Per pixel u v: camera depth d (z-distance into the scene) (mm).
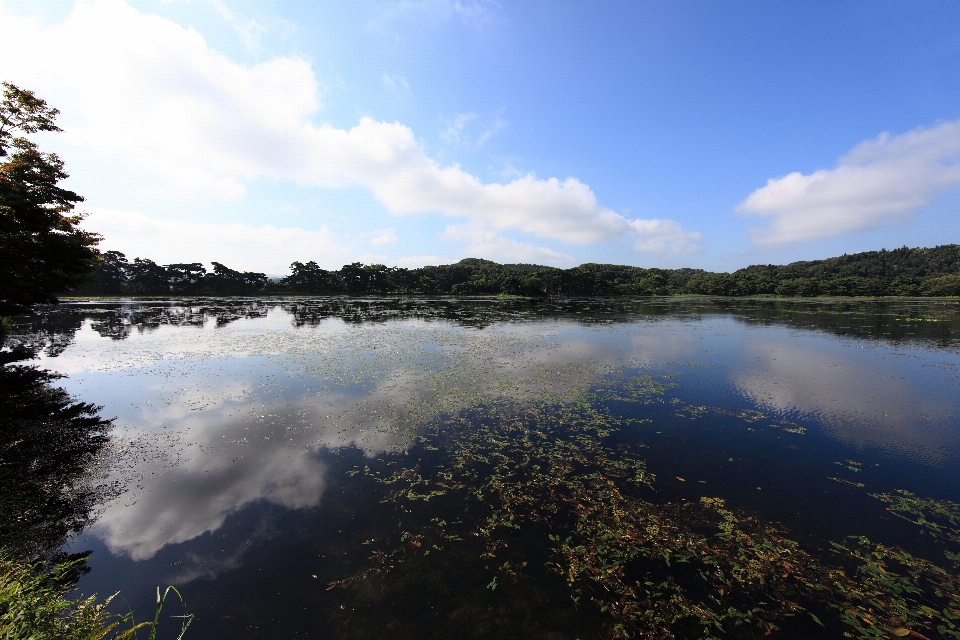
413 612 4277
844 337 23438
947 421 9914
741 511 6090
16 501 6047
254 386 13000
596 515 5996
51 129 13805
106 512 5969
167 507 6125
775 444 8578
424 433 9164
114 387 12797
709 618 4199
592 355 18281
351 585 4637
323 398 11727
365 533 5566
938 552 5180
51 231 14594
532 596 4500
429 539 5449
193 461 7676
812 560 5043
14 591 3432
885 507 6195
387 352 18953
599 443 8633
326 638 3951
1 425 9328
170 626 4059
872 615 4219
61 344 20688
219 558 5039
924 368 15492
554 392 12398
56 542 5254
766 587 4621
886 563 4977
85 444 8375
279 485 6828
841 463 7691
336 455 8016
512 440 8797
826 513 6039
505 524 5785
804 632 4047
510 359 17375
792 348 19922
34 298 15453
